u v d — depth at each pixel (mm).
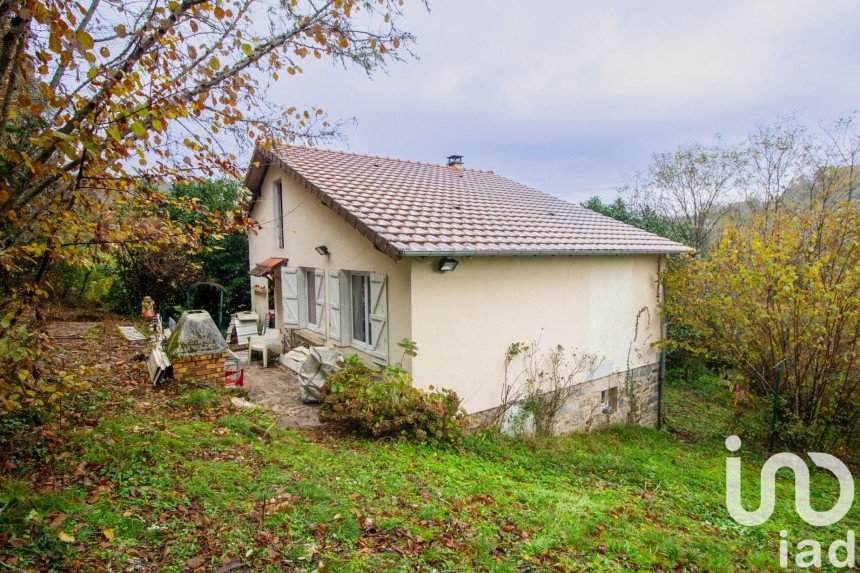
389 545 3238
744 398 8945
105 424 4285
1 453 3418
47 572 2344
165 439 4266
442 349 6629
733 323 8805
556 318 8211
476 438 6559
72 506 2914
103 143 3096
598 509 4812
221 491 3527
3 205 3250
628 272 9602
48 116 3533
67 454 3566
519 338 7633
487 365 7207
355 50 4387
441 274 6570
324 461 4676
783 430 8219
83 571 2410
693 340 13180
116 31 3168
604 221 11219
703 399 12242
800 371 8141
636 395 9898
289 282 10047
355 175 9273
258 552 2855
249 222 5879
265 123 4586
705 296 9258
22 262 4449
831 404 7945
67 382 3736
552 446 7301
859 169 13164
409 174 11023
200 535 2936
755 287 8062
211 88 3889
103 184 3627
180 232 5234
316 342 9234
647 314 10102
